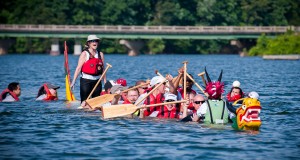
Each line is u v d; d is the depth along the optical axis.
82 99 47.44
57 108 47.09
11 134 35.00
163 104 40.62
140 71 114.12
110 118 40.88
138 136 34.31
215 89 38.00
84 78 47.00
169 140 33.16
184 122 38.94
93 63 46.81
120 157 29.27
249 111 35.84
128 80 83.94
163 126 37.53
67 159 28.86
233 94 48.16
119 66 139.62
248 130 36.00
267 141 32.88
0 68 129.25
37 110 45.75
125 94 44.97
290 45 188.75
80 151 30.48
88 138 33.78
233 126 36.78
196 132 35.38
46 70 119.62
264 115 42.38
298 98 54.00
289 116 41.94
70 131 36.00
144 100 41.94
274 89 64.62
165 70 119.25
